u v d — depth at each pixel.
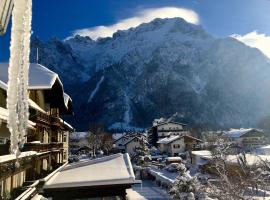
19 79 2.97
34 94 24.44
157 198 40.72
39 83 20.58
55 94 28.56
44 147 23.34
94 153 100.44
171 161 68.94
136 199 37.06
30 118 21.20
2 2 3.66
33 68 22.97
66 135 43.91
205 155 55.75
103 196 15.63
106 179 15.50
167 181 45.56
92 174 16.61
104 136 114.81
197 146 81.69
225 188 23.28
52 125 28.95
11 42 2.81
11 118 3.00
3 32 4.15
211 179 34.72
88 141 114.94
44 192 15.42
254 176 26.41
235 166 31.19
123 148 107.31
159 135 118.31
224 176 23.38
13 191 16.42
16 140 3.12
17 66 2.86
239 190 22.97
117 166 18.08
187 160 69.19
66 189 15.41
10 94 2.91
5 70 21.25
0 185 15.33
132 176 15.80
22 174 20.09
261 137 86.44
